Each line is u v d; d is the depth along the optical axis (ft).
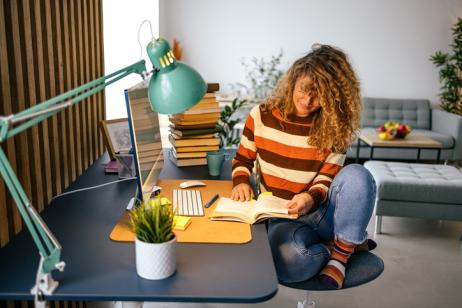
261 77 19.04
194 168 7.16
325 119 5.69
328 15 18.58
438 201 10.27
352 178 5.19
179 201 5.45
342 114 5.75
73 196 5.55
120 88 14.75
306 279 5.19
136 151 4.73
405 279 8.62
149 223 3.62
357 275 5.27
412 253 9.77
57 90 5.86
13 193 3.26
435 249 10.02
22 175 4.75
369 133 15.89
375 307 7.65
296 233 5.35
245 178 5.99
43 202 5.38
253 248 4.30
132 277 3.67
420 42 18.78
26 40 4.79
